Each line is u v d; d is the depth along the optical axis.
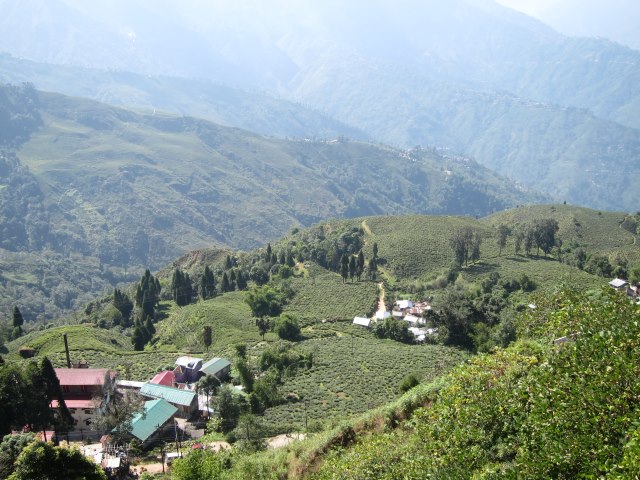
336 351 93.19
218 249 199.50
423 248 161.75
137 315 126.56
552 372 21.33
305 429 60.12
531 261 145.62
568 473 17.41
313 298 132.50
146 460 56.97
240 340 102.56
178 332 113.06
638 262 136.88
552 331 29.33
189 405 71.62
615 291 26.84
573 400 18.70
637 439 15.27
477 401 25.27
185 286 145.25
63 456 34.09
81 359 91.12
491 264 146.50
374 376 79.25
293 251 170.88
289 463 36.22
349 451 31.91
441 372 60.28
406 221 189.88
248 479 36.81
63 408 60.78
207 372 82.62
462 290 110.25
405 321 112.56
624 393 17.78
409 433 30.28
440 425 25.69
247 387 75.25
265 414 68.62
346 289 137.38
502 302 101.88
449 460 23.22
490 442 23.28
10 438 44.28
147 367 90.56
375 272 148.38
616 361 18.78
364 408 67.19
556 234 177.50
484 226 189.38
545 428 19.23
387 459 26.83
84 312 162.25
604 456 16.62
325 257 162.00
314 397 73.12
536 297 50.69
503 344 81.62
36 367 57.72
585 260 138.00
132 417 62.81
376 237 177.00
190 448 55.75
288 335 106.06
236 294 139.38
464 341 96.31
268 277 152.62
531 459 18.42
